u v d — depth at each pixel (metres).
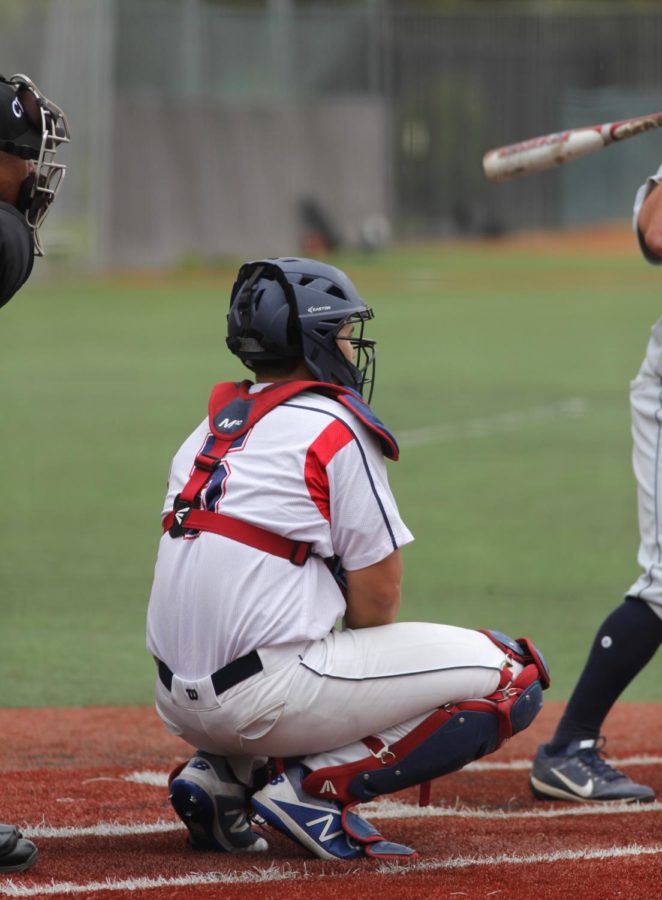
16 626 21.53
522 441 39.44
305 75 120.94
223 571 10.90
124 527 28.73
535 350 61.78
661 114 14.30
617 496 32.44
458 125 133.75
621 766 15.34
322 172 122.12
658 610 13.59
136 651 20.41
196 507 11.19
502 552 26.95
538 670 11.69
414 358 58.88
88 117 103.19
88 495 31.86
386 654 11.15
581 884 10.52
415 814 13.23
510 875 10.77
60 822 12.61
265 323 11.31
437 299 86.31
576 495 32.47
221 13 115.12
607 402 46.84
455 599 23.44
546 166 14.91
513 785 14.62
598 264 113.81
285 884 10.48
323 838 11.23
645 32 135.62
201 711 11.05
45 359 57.78
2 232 10.78
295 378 11.63
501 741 11.55
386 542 11.15
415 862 11.21
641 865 11.08
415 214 134.00
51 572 25.00
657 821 12.88
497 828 12.58
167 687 11.26
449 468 35.53
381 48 125.62
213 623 10.91
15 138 10.97
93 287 94.38
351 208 123.94
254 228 118.50
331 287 11.47
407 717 11.22
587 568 25.80
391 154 129.25
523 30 134.12
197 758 11.72
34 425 41.53
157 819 12.76
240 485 11.03
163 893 10.24
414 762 11.27
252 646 10.84
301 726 10.95
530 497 32.19
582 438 40.03
